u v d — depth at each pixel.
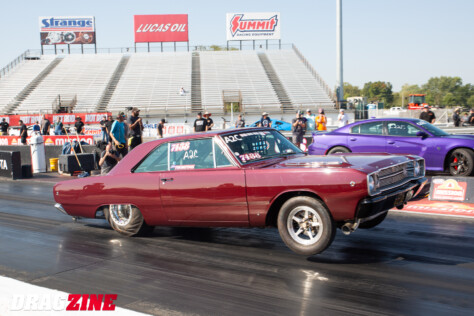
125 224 6.09
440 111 41.41
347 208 4.47
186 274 4.58
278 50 53.22
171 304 3.82
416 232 5.89
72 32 51.81
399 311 3.54
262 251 5.29
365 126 11.11
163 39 52.19
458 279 4.17
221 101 42.38
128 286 4.29
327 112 38.97
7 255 5.48
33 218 7.71
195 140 5.48
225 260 5.00
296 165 4.85
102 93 43.09
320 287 4.08
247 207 5.00
